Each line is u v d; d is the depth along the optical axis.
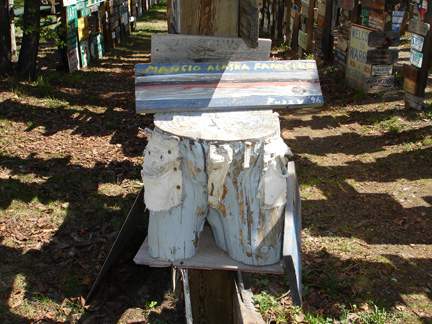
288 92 2.72
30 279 4.05
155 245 2.55
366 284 4.18
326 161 6.98
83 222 5.03
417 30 8.24
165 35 2.67
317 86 2.77
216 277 3.16
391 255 4.61
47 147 6.94
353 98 9.95
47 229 4.83
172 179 2.40
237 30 2.74
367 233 5.02
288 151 2.46
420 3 8.26
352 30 10.56
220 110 2.68
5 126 7.55
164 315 3.76
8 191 5.41
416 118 8.29
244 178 2.39
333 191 6.01
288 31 16.36
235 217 2.45
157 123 2.51
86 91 10.54
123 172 6.30
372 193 5.93
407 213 5.41
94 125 8.18
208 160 2.34
